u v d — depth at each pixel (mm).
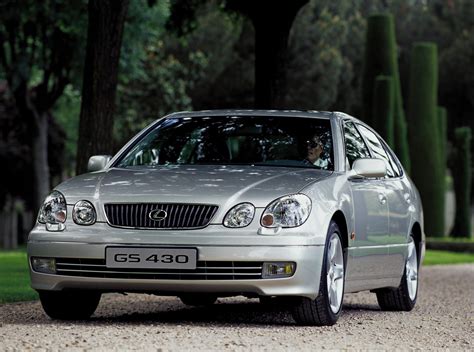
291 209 16766
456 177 86812
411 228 22234
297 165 18781
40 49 62656
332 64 98062
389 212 20688
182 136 19719
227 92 95500
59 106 82562
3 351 13977
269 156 18984
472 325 19609
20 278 30297
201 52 97188
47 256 17250
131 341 15016
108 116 29484
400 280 21859
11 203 104500
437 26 119188
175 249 16578
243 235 16547
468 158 86625
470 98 113125
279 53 34094
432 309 23375
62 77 62719
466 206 86750
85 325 17281
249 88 95250
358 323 19016
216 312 21109
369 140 21359
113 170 18797
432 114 78125
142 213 16891
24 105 63469
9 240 106062
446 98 114812
